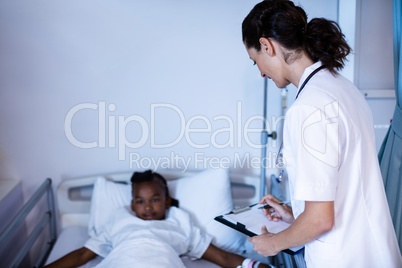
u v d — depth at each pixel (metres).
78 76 1.80
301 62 0.91
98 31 1.76
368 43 1.81
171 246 1.46
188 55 1.80
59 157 1.87
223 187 1.74
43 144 1.85
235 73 1.82
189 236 1.56
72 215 1.84
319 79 0.87
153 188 1.59
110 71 1.80
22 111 1.81
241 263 1.52
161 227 1.54
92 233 1.64
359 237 0.87
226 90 1.84
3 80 1.77
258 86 1.83
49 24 1.74
